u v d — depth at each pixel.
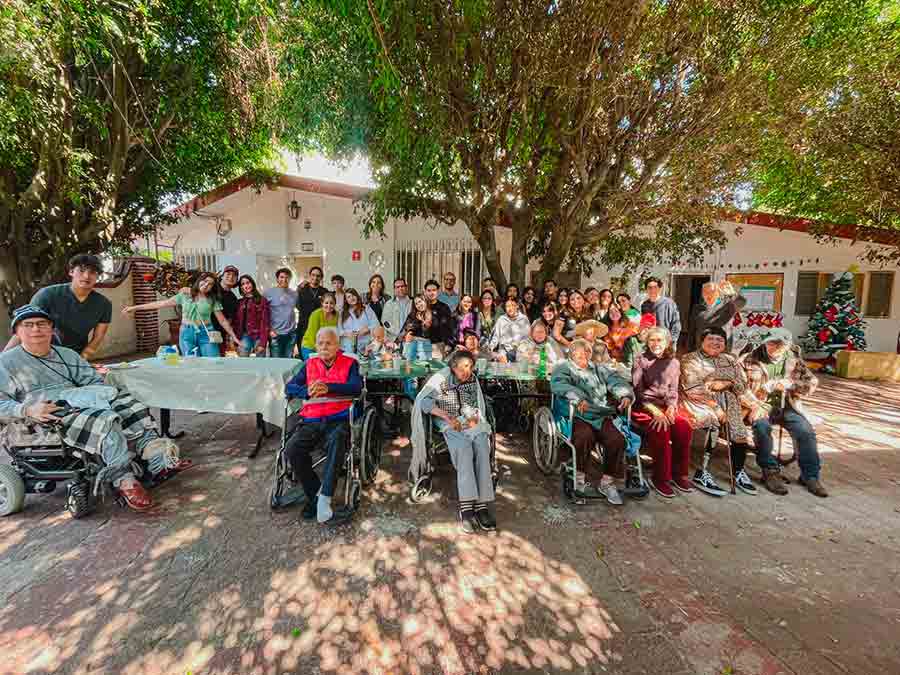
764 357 4.05
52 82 5.79
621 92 5.64
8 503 3.16
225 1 5.43
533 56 4.75
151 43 5.86
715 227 9.42
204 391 4.00
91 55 6.07
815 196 8.23
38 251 7.25
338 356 3.54
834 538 3.06
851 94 6.37
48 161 6.55
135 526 3.07
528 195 7.16
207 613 2.27
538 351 5.26
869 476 4.08
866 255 8.91
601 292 6.51
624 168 6.93
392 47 4.25
